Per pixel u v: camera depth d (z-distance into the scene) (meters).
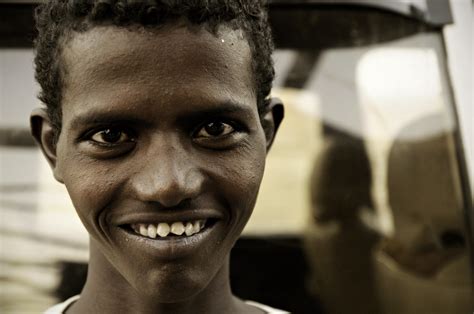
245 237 1.74
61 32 0.95
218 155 0.93
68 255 1.63
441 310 1.75
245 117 0.95
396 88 1.76
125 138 0.91
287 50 1.72
